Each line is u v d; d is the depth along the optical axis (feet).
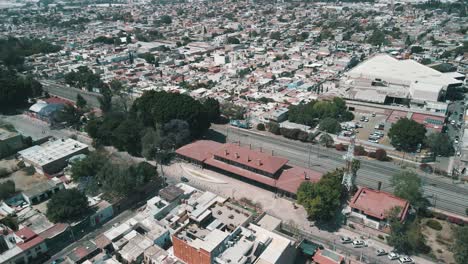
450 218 441.27
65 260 370.53
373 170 575.38
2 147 611.88
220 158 563.89
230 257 326.85
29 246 381.60
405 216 425.28
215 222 378.32
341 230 431.84
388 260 383.45
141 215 435.94
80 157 587.27
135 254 367.25
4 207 467.11
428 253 390.42
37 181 543.39
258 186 528.22
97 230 435.53
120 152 648.79
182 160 613.93
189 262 346.95
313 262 381.40
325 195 427.74
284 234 393.91
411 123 631.97
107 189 491.31
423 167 572.10
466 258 353.31
